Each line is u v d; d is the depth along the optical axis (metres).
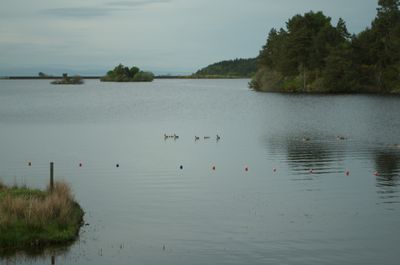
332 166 48.94
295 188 40.78
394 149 58.31
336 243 28.97
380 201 36.78
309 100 134.50
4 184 38.28
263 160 52.59
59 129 79.56
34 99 162.00
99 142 65.75
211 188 41.06
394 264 26.28
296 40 165.62
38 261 26.50
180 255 27.47
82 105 133.12
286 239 29.59
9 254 27.05
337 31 169.50
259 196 38.50
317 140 66.06
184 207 35.75
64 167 49.62
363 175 44.94
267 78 181.25
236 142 65.31
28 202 30.41
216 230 31.12
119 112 110.62
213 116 99.62
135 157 54.88
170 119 94.81
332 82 158.25
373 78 160.25
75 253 27.55
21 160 53.00
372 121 86.44
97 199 37.78
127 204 36.47
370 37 163.12
